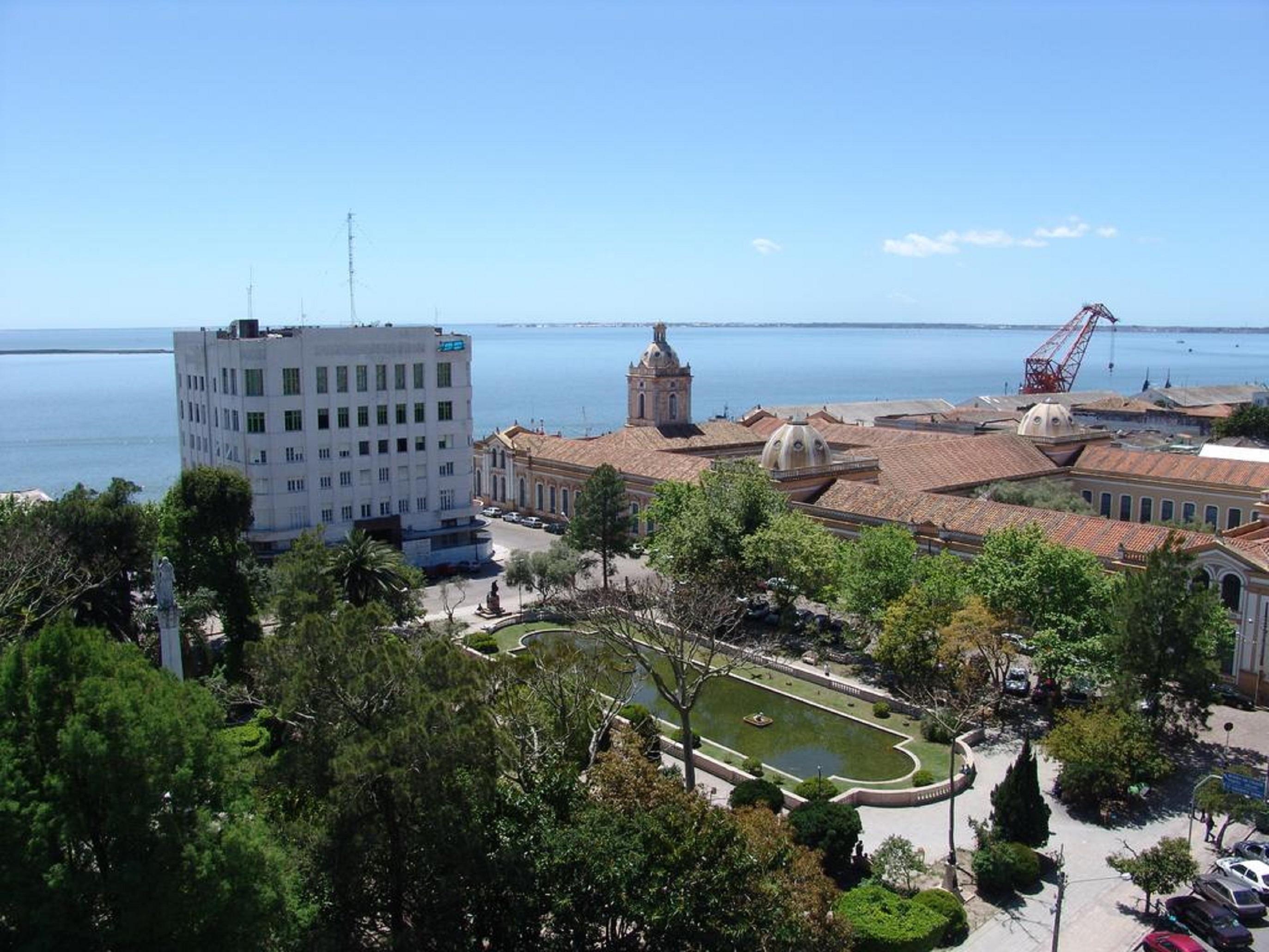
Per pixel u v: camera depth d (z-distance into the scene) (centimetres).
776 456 10362
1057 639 6284
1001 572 6694
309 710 3681
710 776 5950
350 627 3784
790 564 7825
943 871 4806
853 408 19925
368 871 3656
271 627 8469
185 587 7188
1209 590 6100
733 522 8250
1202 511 10844
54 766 3125
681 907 3334
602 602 6969
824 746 6341
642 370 14600
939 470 11269
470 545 10938
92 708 3089
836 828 4788
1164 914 4481
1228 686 6925
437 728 3472
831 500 9862
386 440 10356
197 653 7188
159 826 3134
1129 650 5884
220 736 3500
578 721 5150
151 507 7681
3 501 7469
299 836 3559
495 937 3634
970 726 6438
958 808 5475
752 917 3416
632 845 3500
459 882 3534
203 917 3073
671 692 6544
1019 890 4700
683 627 6331
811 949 3578
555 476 12862
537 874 3500
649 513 9312
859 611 7331
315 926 3472
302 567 6247
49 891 2948
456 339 10688
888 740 6400
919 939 4062
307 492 9931
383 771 3378
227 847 3123
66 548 6375
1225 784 5162
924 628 6544
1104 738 5331
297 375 9738
